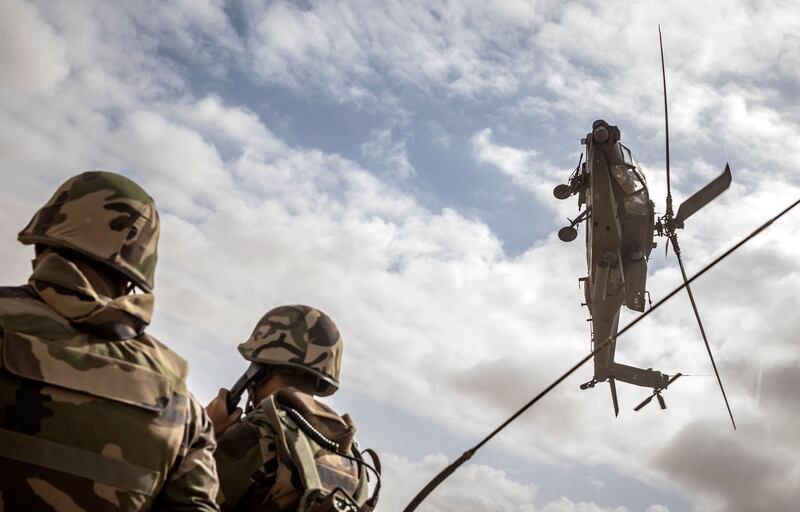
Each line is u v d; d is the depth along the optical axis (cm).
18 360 307
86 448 315
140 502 326
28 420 307
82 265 344
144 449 328
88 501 313
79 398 316
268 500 461
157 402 334
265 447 464
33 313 320
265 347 524
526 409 430
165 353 353
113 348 331
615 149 2534
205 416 362
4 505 302
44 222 346
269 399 473
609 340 418
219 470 458
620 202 2542
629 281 2664
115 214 349
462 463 434
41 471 306
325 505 456
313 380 533
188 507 342
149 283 360
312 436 481
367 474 522
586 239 2717
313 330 536
